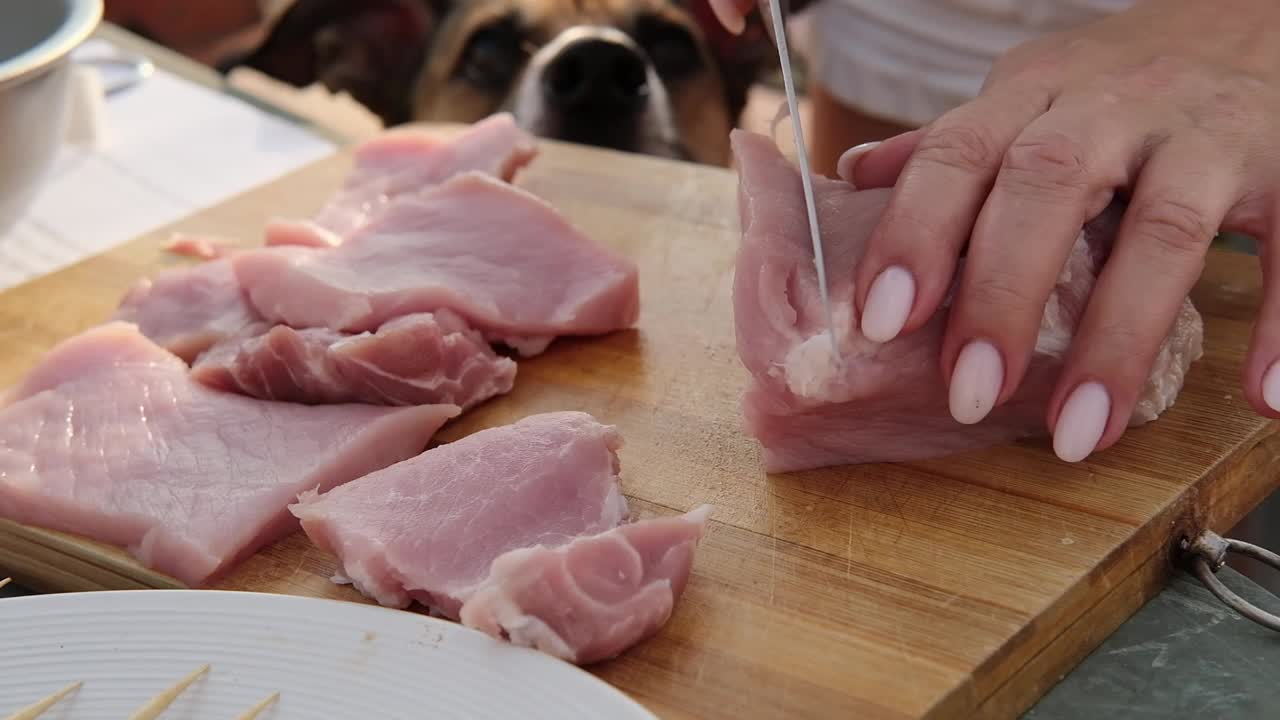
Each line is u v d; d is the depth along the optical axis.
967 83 0.68
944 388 0.46
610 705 0.39
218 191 0.64
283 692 0.40
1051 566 0.44
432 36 0.91
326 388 0.49
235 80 1.26
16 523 0.47
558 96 0.83
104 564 0.46
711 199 0.60
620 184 0.61
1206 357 0.50
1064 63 0.48
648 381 0.51
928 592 0.43
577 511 0.45
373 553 0.43
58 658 0.41
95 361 0.50
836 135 0.78
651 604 0.42
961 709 0.41
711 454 0.48
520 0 0.88
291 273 0.52
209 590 0.43
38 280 0.57
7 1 0.56
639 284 0.56
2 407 0.49
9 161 0.53
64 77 0.54
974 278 0.44
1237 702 0.42
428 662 0.40
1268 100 0.47
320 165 0.64
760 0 0.55
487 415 0.50
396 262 0.53
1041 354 0.46
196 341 0.52
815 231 0.45
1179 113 0.46
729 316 0.54
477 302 0.51
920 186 0.45
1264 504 0.54
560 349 0.53
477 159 0.59
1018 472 0.47
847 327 0.45
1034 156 0.45
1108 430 0.44
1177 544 0.46
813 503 0.46
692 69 0.92
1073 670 0.43
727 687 0.41
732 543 0.45
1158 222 0.44
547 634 0.41
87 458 0.47
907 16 0.69
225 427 0.48
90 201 0.63
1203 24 0.49
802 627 0.42
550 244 0.54
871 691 0.41
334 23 0.88
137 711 0.40
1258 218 0.46
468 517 0.44
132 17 1.05
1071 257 0.47
